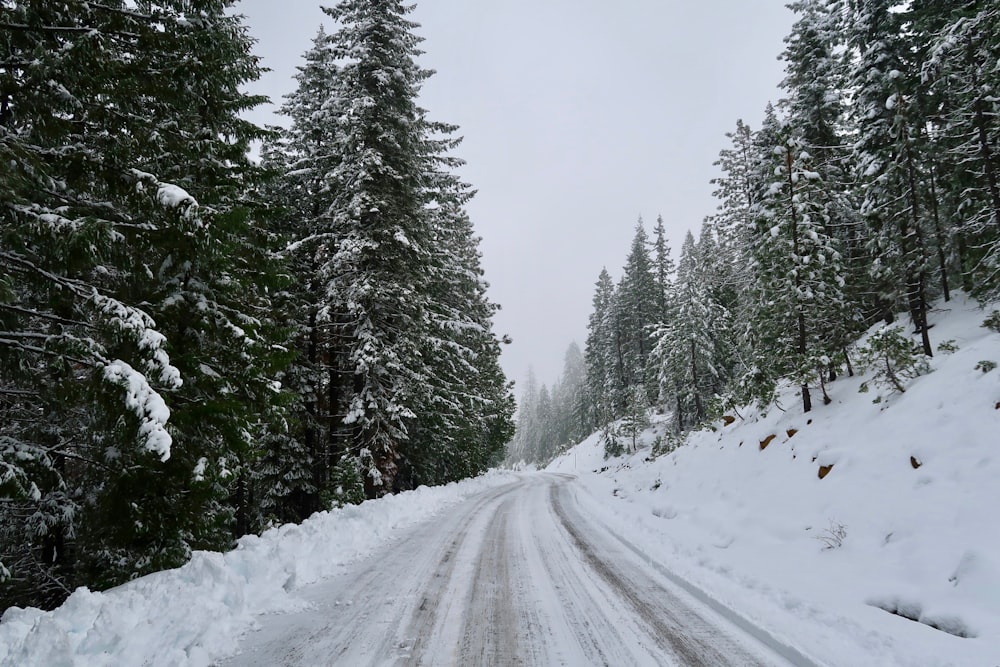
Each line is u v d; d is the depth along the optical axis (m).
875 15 16.55
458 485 22.23
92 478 8.83
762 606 5.81
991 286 12.72
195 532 8.84
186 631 4.75
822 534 8.29
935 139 14.32
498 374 28.06
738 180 28.09
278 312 13.42
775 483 11.30
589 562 8.08
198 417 8.27
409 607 5.73
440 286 19.28
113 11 6.57
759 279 16.38
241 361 9.32
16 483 6.28
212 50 7.62
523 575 7.16
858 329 16.14
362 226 15.04
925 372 11.21
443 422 19.11
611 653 4.56
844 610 5.64
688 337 32.72
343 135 15.02
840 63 18.78
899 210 15.00
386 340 15.39
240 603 5.47
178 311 8.59
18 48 6.47
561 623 5.28
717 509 11.91
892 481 8.38
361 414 14.10
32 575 9.27
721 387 32.00
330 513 10.62
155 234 7.26
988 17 11.82
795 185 15.10
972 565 5.52
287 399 9.86
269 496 15.67
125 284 8.55
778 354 15.18
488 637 4.88
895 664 4.27
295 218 16.17
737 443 15.59
